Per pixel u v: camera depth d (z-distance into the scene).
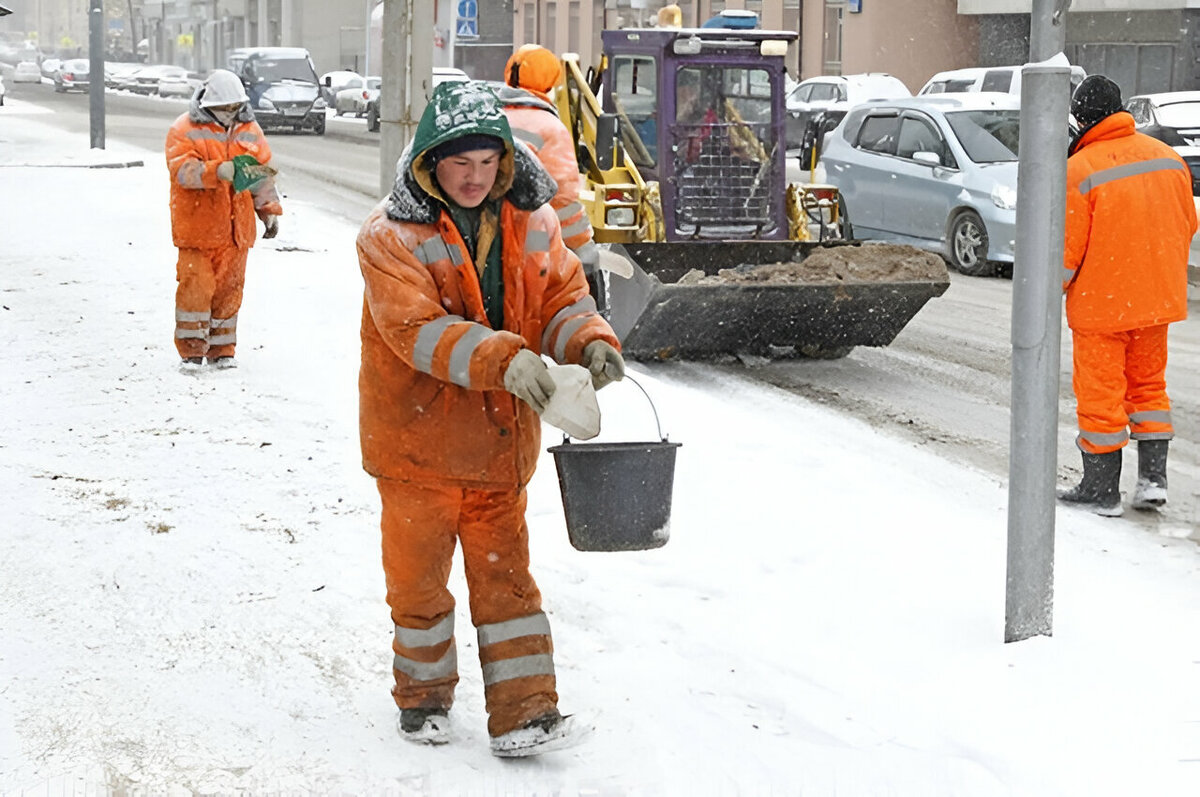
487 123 4.17
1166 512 7.83
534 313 4.51
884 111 19.28
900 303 11.34
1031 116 5.27
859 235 19.50
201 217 9.99
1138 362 7.82
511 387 4.09
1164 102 27.03
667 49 13.07
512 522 4.55
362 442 4.54
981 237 17.31
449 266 4.31
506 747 4.48
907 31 46.19
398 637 4.70
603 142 12.54
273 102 45.31
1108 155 7.47
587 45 58.59
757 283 10.98
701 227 13.40
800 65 49.69
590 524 4.53
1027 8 43.94
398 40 11.05
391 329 4.24
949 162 17.97
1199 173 25.81
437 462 4.40
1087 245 7.50
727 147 13.38
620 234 13.01
